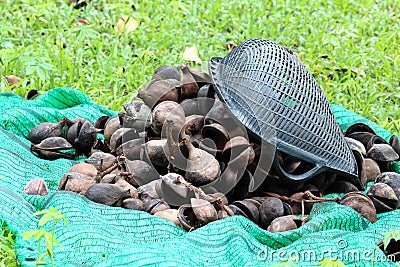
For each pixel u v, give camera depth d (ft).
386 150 18.63
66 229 14.57
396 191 17.37
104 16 27.86
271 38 27.32
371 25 28.35
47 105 21.25
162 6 28.73
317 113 17.12
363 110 23.02
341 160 17.43
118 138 18.13
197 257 14.02
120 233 15.02
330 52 26.68
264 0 29.81
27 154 18.58
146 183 16.94
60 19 27.22
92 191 16.06
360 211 16.38
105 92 23.41
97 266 13.30
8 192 15.93
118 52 25.54
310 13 29.27
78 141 19.03
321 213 15.76
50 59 24.35
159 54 25.52
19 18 26.76
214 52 25.91
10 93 21.24
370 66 25.75
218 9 28.84
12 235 15.25
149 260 13.28
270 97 16.61
